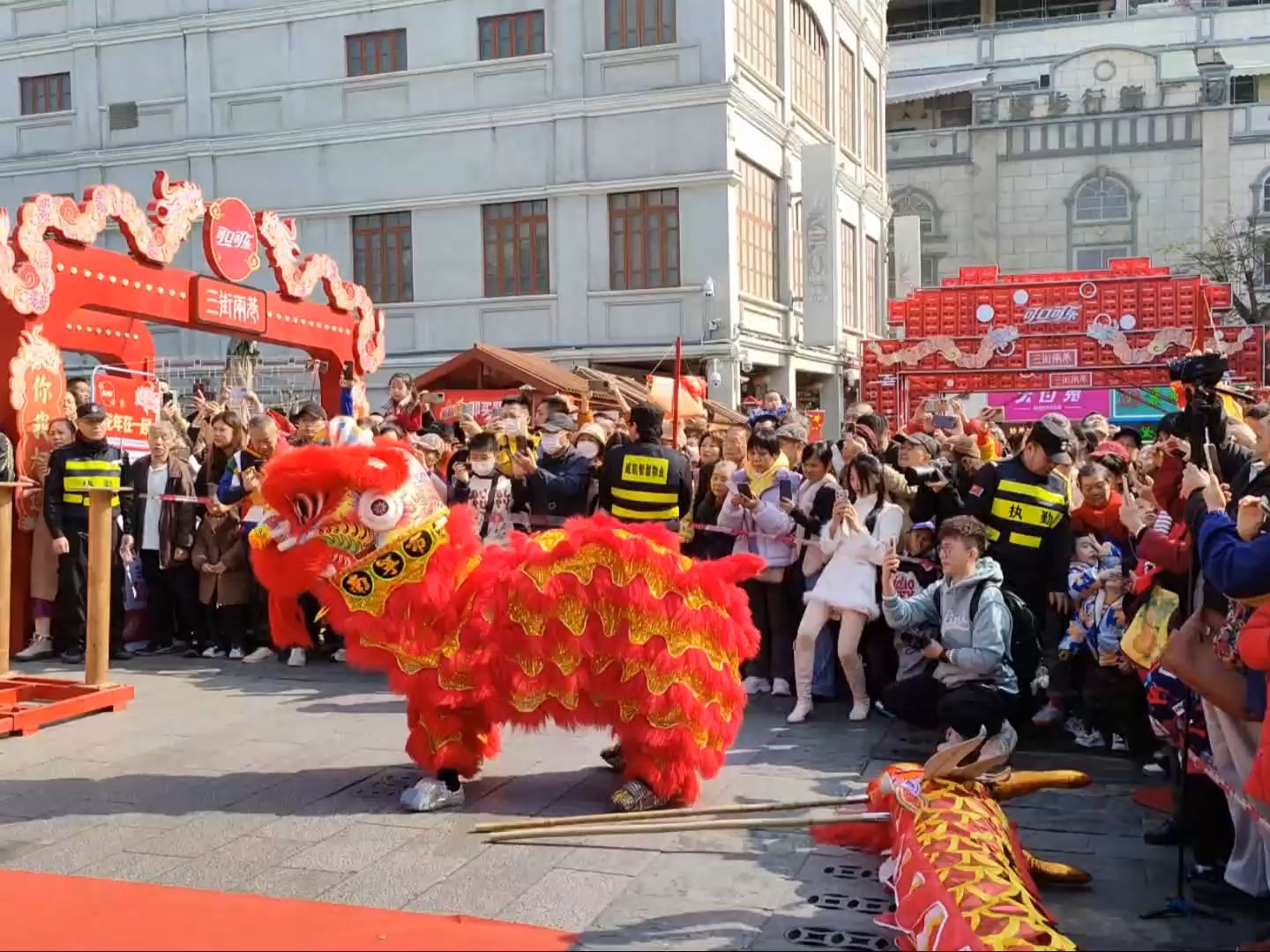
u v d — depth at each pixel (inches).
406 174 842.2
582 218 810.2
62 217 348.5
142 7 893.8
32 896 171.2
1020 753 253.3
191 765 240.7
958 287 734.5
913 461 292.4
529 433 375.9
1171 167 1622.8
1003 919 137.2
